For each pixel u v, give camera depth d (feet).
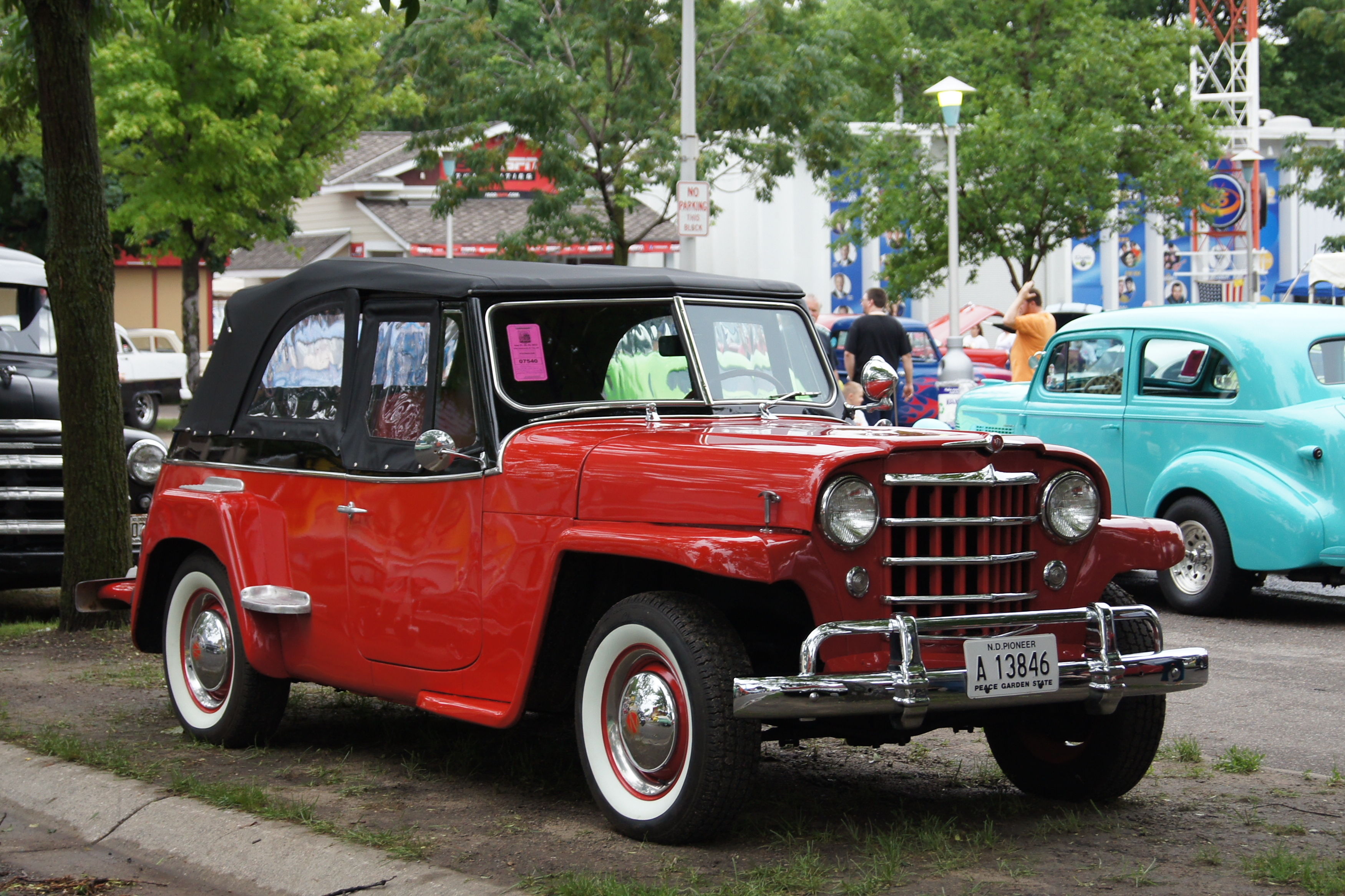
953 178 69.21
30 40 30.60
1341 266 90.99
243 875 14.98
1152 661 15.33
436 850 14.94
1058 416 35.60
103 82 80.59
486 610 16.24
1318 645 28.12
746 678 14.26
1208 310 32.65
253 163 82.79
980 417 38.50
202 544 19.76
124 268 146.41
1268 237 125.59
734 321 18.90
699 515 14.52
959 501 14.85
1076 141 79.71
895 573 14.70
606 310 17.90
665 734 14.73
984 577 15.07
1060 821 16.11
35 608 34.47
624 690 15.29
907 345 48.01
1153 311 33.63
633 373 17.79
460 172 74.69
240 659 19.38
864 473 14.33
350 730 20.89
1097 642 15.38
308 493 18.76
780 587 15.39
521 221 123.03
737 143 74.74
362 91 86.58
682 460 14.88
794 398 18.86
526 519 15.87
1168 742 20.20
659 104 71.46
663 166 71.31
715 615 14.67
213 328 148.87
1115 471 33.99
